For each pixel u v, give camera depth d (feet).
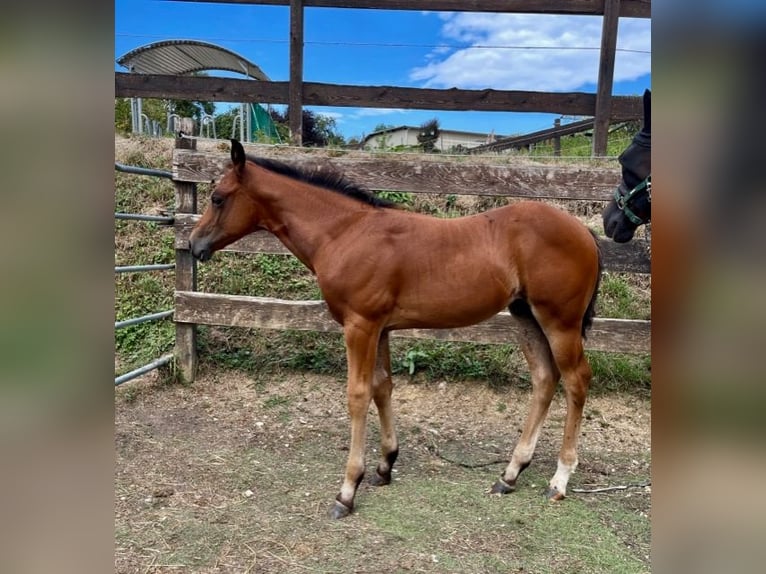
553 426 12.62
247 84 14.44
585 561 7.66
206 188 17.37
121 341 15.06
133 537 8.00
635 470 10.71
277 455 10.98
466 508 9.05
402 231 8.86
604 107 13.98
